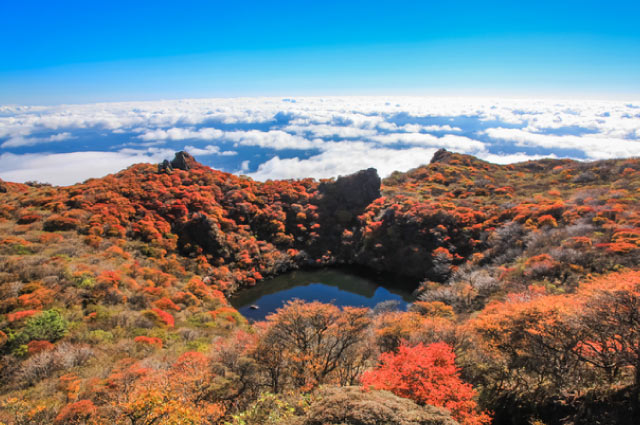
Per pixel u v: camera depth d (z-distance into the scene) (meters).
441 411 11.48
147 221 71.25
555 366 19.78
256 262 77.88
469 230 73.75
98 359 29.80
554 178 98.81
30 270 41.97
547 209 67.00
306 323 28.22
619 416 14.75
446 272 67.19
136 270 54.53
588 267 42.44
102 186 79.38
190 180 91.62
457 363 25.30
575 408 16.73
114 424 18.80
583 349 19.08
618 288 17.14
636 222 50.69
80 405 20.72
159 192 81.25
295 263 82.31
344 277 78.31
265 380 25.70
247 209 87.19
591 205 64.31
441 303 44.72
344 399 11.73
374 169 97.00
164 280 56.34
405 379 17.52
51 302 37.38
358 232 87.12
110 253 56.75
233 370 25.75
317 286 73.81
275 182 104.31
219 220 80.25
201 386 22.47
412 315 33.38
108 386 23.64
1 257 43.72
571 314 19.12
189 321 45.91
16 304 35.47
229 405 23.05
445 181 108.06
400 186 108.69
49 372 26.97
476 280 50.81
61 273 43.06
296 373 25.17
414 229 78.56
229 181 96.62
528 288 38.72
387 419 10.47
